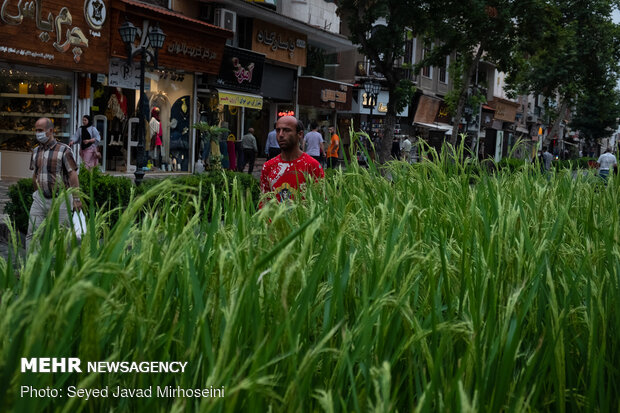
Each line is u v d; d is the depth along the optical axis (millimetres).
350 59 32938
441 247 1452
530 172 3953
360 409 1146
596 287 1710
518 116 55156
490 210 2482
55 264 1287
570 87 37031
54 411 1101
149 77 19484
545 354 1404
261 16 23844
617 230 2094
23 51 14711
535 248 1940
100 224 1685
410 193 2838
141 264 1327
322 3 28375
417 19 19094
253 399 1001
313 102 27734
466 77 23531
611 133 53344
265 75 25531
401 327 1397
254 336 1195
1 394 853
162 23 18703
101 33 16750
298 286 1330
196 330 1216
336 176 2812
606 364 1438
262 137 27109
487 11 20984
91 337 984
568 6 35281
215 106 22859
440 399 1150
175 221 1722
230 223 1943
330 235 1772
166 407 1141
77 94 16766
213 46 20984
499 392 1199
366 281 1426
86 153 15375
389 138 19984
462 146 3418
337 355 1257
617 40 36781
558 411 1346
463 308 1444
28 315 916
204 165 20797
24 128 15688
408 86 19766
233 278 1325
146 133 19422
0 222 6660
